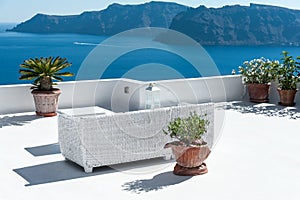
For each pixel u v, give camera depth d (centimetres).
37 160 535
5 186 449
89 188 443
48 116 780
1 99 798
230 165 510
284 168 500
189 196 420
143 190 435
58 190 438
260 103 912
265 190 435
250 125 713
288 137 639
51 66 798
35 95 775
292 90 870
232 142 609
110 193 429
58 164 520
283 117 775
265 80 913
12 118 767
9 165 516
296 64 890
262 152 562
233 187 442
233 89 952
